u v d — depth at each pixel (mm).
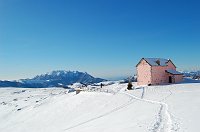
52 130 54250
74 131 38312
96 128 33938
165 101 45688
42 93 180125
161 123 26266
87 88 101000
